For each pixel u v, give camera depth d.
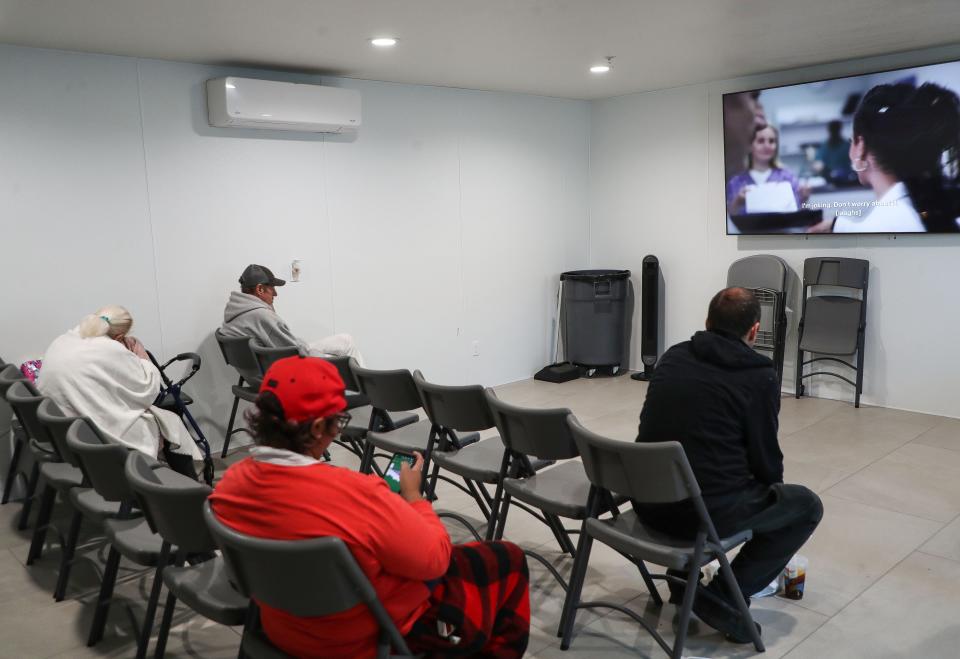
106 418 3.46
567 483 2.86
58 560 3.41
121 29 3.86
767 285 5.99
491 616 1.93
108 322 3.72
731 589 2.49
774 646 2.59
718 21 4.21
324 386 1.67
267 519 1.64
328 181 5.44
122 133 4.50
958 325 5.28
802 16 4.16
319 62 4.91
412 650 1.80
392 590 1.71
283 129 5.14
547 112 6.84
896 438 4.90
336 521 1.62
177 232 4.76
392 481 2.47
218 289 4.96
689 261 6.64
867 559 3.23
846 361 5.84
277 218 5.20
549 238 7.01
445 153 6.14
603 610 2.87
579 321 6.81
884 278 5.57
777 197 5.93
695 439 2.46
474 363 6.55
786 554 2.64
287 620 1.73
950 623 2.72
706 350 2.51
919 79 5.11
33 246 4.23
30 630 2.80
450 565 1.92
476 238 6.43
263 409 1.67
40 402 3.05
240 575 1.72
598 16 4.01
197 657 2.60
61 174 4.29
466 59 5.00
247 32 4.05
